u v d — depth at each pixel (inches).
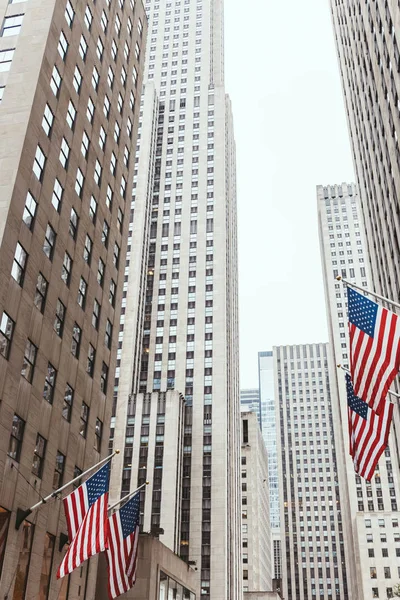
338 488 7062.0
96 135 1733.5
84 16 1710.1
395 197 1715.1
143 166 4692.4
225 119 5206.7
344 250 6510.8
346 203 6845.5
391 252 1881.2
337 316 6141.7
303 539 6865.2
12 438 1139.3
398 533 5064.0
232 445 4077.3
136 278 4188.0
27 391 1203.2
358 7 2089.1
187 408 3831.2
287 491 7199.8
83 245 1573.6
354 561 5428.2
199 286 4271.7
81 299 1547.7
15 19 1475.1
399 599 3816.4
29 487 1176.8
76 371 1469.0
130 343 3951.8
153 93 5132.9
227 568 3440.0
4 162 1232.2
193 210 4613.7
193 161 4862.2
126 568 1023.0
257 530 5009.8
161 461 3472.0
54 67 1464.1
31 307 1245.7
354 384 786.8
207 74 5329.7
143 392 3924.7
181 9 5861.2
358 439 868.6
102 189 1758.1
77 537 924.6
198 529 3400.6
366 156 2285.9
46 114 1397.6
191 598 2492.6
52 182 1395.2
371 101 2011.6
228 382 4168.3
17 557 1108.5
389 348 764.0
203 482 3558.1
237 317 5157.5
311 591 6574.8
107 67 1889.8
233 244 5216.5
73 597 1359.5
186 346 4052.7
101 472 1011.3
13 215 1189.7
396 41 1461.6
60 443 1343.5
